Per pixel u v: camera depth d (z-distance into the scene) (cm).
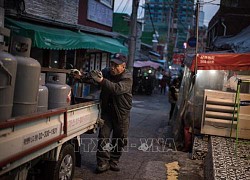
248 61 827
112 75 612
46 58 1153
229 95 823
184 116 903
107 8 1697
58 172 479
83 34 1264
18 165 358
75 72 579
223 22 2150
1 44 389
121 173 636
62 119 462
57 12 1157
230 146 738
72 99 618
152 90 2780
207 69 844
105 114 630
